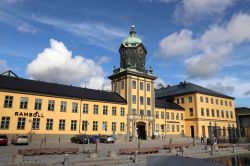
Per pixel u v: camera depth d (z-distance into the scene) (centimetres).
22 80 4522
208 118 6681
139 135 5603
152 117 5819
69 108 4572
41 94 4278
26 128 4025
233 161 2417
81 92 5050
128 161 1961
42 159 1934
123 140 5009
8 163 1653
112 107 5178
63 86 5028
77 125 4603
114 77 6022
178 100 7100
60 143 3956
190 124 6581
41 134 4162
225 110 7319
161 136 5959
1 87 3884
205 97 6806
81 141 3966
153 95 6016
